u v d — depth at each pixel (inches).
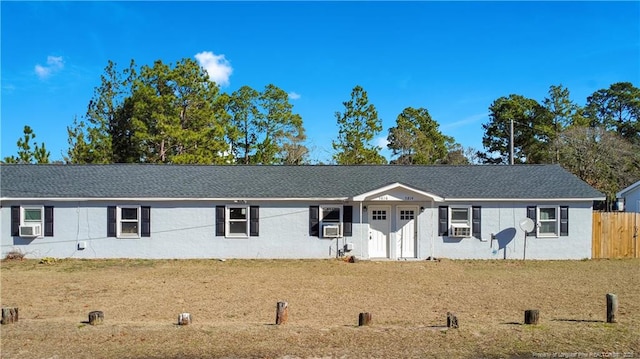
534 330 369.7
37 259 856.9
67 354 315.6
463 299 530.6
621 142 1795.0
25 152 1467.8
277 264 814.5
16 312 394.0
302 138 2055.9
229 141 1910.7
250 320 428.5
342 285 620.7
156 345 333.4
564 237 887.7
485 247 882.8
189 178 944.9
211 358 309.6
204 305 498.9
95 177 944.3
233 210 885.8
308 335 356.5
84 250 871.1
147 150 1647.4
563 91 2075.5
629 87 2305.6
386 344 335.9
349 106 1777.8
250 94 1980.8
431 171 997.2
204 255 876.0
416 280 660.7
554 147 1878.7
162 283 633.6
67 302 514.9
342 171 995.3
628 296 542.3
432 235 884.0
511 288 599.5
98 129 1626.5
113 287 604.4
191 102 1608.0
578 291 578.2
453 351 322.3
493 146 2276.1
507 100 2228.1
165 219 876.0
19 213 865.5
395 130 2226.9
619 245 902.4
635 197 1283.2
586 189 899.4
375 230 887.7
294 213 880.9
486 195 879.7
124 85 1694.1
